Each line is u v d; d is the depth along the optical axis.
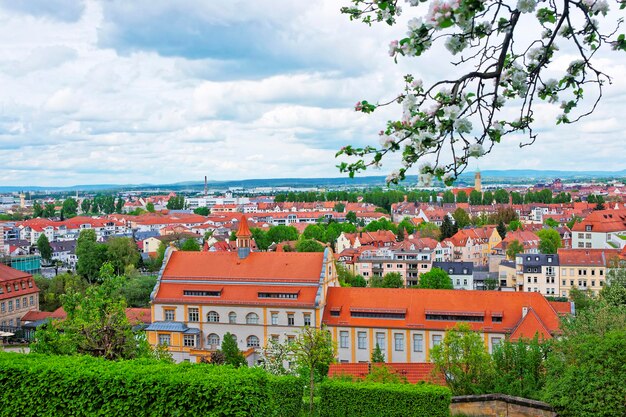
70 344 44.31
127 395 31.61
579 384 38.22
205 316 93.81
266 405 32.28
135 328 97.19
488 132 12.27
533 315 79.81
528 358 47.69
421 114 11.53
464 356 49.69
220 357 76.06
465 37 11.40
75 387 31.97
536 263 154.00
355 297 90.75
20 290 128.62
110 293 47.84
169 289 95.81
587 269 149.25
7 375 32.53
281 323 90.75
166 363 34.81
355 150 11.72
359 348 88.19
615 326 50.94
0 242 179.75
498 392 44.47
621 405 36.19
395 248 188.25
